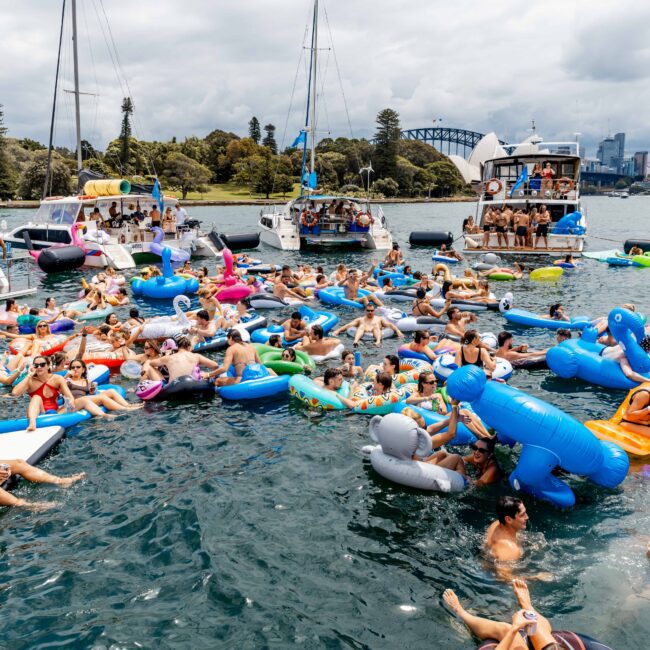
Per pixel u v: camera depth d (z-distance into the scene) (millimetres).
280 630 4988
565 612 5105
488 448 7438
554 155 30875
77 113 31547
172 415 9586
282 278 18969
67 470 7789
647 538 6176
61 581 5621
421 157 159750
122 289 18438
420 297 15867
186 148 141625
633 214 77938
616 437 8008
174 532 6395
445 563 5859
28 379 9367
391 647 4801
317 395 9820
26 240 26797
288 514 6758
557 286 21109
